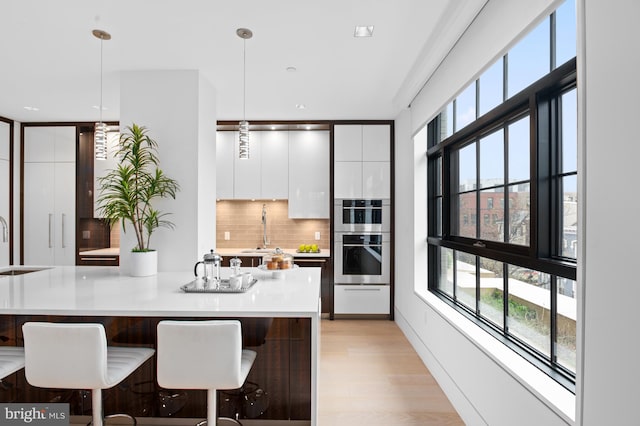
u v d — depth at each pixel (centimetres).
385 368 326
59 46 271
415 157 373
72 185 482
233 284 234
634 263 102
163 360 167
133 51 280
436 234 368
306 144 500
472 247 251
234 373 167
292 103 410
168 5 219
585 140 120
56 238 480
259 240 533
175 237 311
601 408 113
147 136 308
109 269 325
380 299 478
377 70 319
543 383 160
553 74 155
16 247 478
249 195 500
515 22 164
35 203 484
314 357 188
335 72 322
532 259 174
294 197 498
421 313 347
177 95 312
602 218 113
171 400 222
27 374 168
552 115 169
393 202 478
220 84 348
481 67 200
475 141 261
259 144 501
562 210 165
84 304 200
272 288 243
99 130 276
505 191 216
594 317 116
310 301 207
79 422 224
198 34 255
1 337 212
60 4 217
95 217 506
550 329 177
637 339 101
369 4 220
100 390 183
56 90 364
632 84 102
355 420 240
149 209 299
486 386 205
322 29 249
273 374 221
